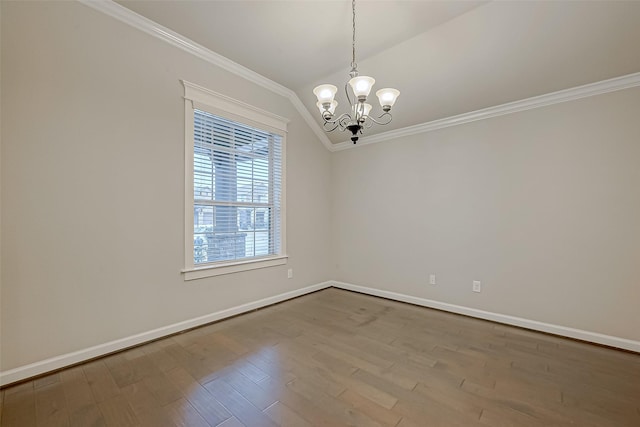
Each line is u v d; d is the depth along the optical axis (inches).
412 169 148.1
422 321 122.1
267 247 142.9
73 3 82.9
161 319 102.3
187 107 108.3
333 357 89.7
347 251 175.0
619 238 97.7
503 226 120.8
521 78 106.5
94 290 87.4
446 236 136.4
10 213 74.0
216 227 120.6
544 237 111.5
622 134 97.3
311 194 167.5
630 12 79.3
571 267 106.0
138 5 89.2
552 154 109.9
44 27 78.3
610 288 99.0
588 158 103.0
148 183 98.7
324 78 133.5
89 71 86.0
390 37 103.2
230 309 124.6
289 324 117.6
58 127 80.7
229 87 121.6
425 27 97.7
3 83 72.7
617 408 66.0
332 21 95.4
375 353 92.5
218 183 120.9
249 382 75.7
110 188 90.3
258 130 136.5
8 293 73.9
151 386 73.5
